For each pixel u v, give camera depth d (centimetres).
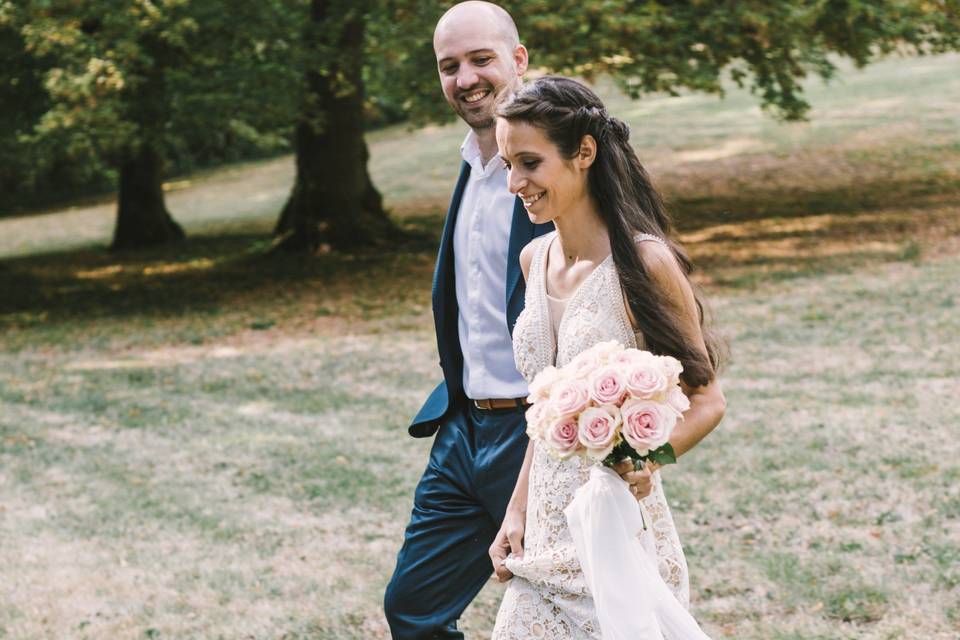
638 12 1302
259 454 697
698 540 496
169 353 1075
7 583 498
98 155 2044
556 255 248
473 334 301
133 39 1270
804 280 1153
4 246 2566
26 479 675
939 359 793
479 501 302
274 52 1391
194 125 1393
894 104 2689
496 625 250
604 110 232
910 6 1423
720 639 392
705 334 241
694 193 1980
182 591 480
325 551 522
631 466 219
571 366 217
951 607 403
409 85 1299
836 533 489
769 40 1341
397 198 2370
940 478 548
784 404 712
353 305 1271
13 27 1341
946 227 1409
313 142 1686
